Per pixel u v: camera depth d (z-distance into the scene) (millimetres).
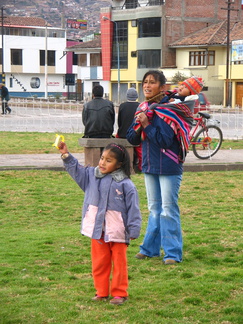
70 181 13133
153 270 6762
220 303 5652
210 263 7008
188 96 6867
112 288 5691
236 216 9688
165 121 6625
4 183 12656
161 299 5750
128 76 68812
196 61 62906
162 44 65188
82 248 7703
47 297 5836
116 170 5637
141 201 11055
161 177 6938
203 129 16125
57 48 97688
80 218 9773
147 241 7254
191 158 16266
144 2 67812
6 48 93750
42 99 74750
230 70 56500
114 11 68688
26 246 7781
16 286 6195
